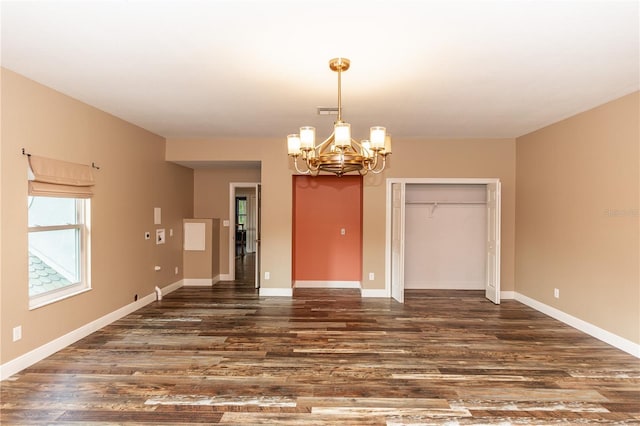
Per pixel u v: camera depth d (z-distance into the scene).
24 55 2.66
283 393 2.71
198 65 2.86
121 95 3.59
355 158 2.60
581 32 2.29
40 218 3.40
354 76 3.07
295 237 6.48
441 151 5.70
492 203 5.58
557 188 4.59
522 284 5.44
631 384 2.86
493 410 2.49
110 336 3.88
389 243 5.81
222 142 5.73
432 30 2.28
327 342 3.75
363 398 2.64
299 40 2.43
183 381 2.88
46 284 3.44
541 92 3.45
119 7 2.01
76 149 3.70
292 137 2.82
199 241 6.58
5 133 2.89
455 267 6.38
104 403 2.55
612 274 3.68
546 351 3.53
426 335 3.98
